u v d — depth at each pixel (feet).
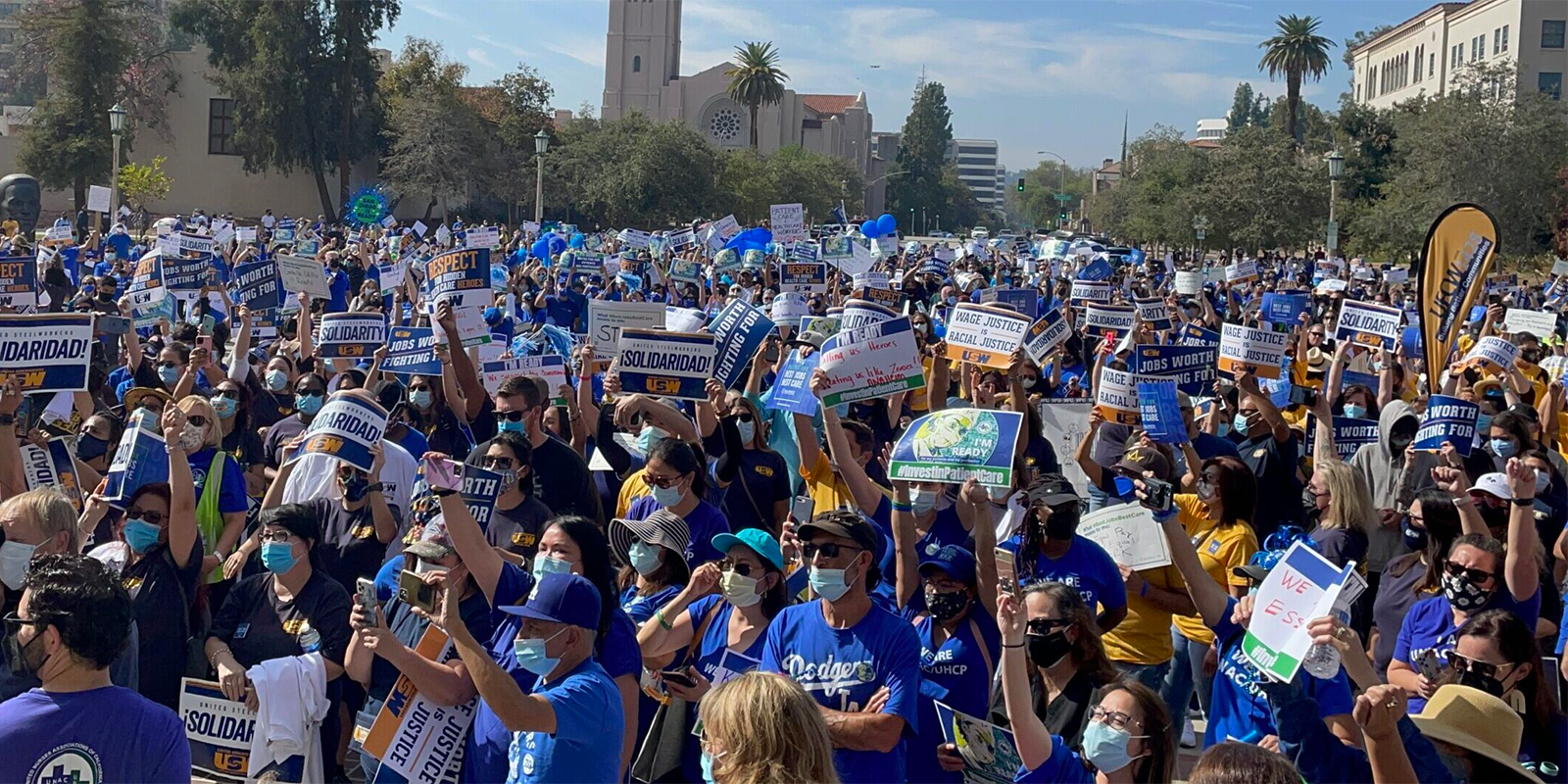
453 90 255.29
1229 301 98.22
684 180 268.00
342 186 246.68
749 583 18.85
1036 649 17.97
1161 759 15.48
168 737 14.35
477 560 18.57
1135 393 33.58
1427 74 313.94
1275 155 199.31
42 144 225.56
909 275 84.12
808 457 26.84
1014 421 19.44
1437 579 21.84
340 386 38.86
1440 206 176.35
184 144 260.62
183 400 25.95
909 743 18.65
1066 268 125.39
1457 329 49.06
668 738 18.79
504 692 15.42
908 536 20.52
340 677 21.83
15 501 19.84
